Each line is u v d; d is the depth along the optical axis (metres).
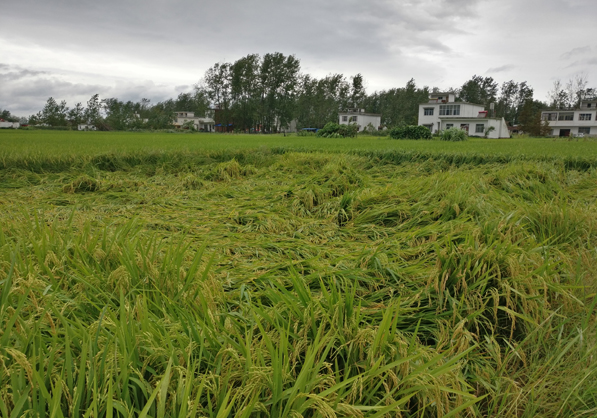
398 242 3.42
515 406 1.70
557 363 1.92
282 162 8.94
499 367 1.90
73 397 1.31
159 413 1.22
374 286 2.57
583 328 2.08
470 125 52.53
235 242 3.52
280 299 2.10
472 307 2.22
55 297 1.99
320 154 9.66
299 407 1.36
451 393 1.68
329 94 76.50
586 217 3.53
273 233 4.02
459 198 4.26
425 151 10.43
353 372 1.67
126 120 76.38
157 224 4.19
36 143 14.99
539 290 2.36
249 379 1.44
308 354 1.52
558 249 3.08
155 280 2.26
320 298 2.10
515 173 6.56
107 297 2.06
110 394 1.15
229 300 2.24
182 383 1.35
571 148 13.42
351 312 1.86
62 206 5.04
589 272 2.62
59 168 8.07
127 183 6.55
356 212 4.62
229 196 6.02
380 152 10.50
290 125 84.69
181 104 117.06
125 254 2.41
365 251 3.04
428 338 2.12
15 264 2.17
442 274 2.38
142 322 1.67
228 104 70.81
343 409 1.37
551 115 63.00
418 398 1.58
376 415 1.37
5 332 1.48
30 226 3.01
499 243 2.65
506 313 2.26
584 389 1.73
